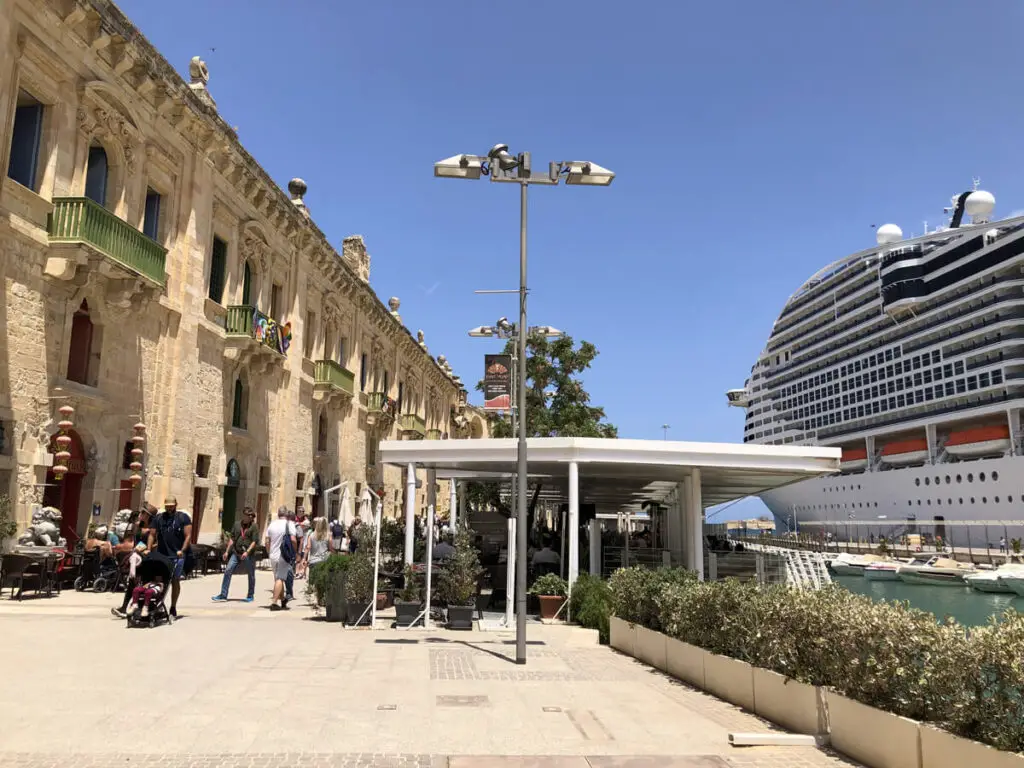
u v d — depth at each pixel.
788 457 14.30
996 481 56.94
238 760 5.18
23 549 13.55
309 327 30.38
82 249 14.94
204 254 21.28
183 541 11.67
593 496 26.53
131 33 17.22
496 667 9.15
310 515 29.81
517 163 10.70
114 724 5.90
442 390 58.00
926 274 65.88
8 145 13.98
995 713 4.64
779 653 6.95
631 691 8.09
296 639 10.50
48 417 14.93
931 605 38.06
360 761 5.27
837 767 5.60
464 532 13.72
